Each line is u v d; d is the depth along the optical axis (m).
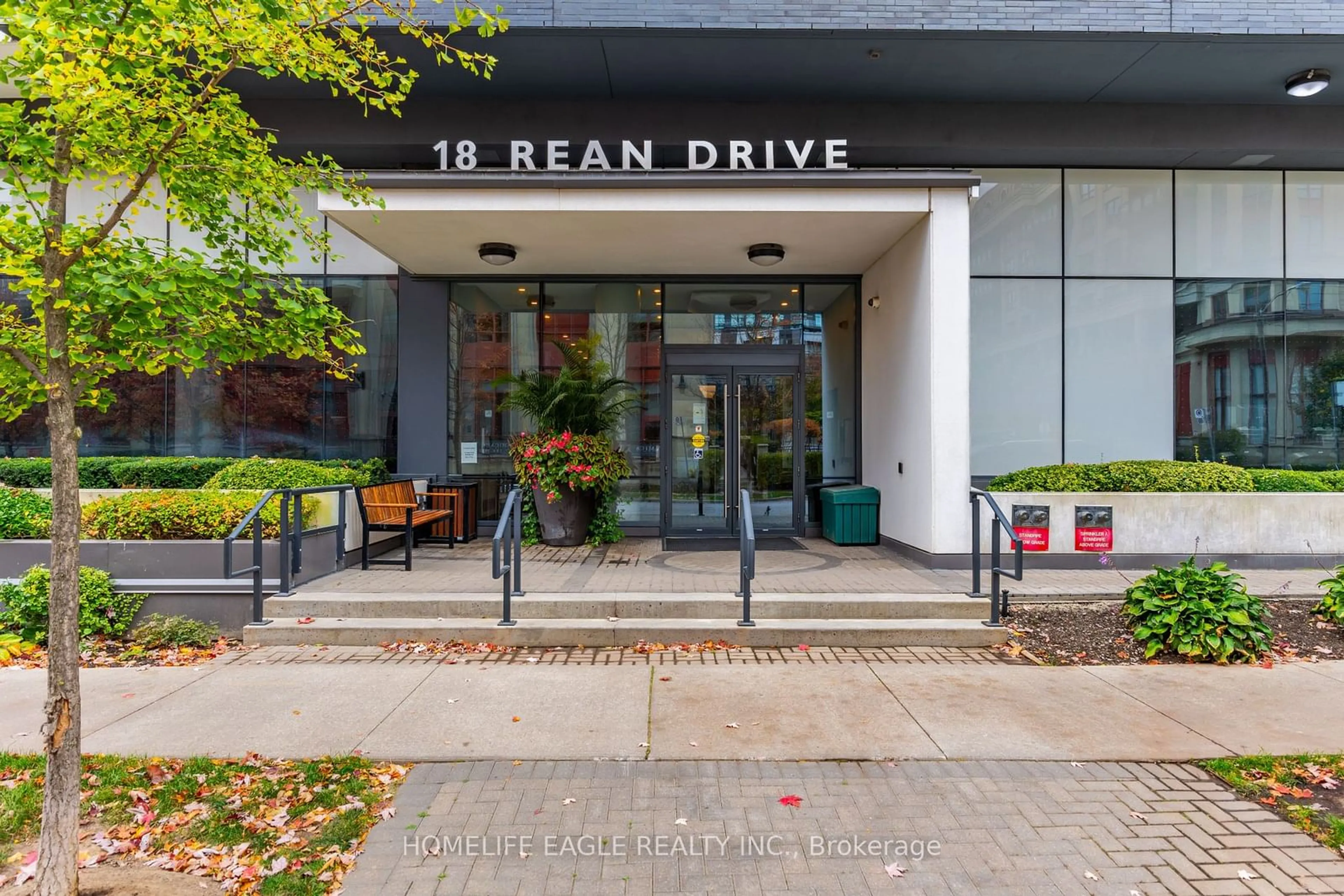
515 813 3.34
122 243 3.21
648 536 10.56
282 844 3.08
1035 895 2.74
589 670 5.39
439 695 4.86
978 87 9.52
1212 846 3.07
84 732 4.25
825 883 2.82
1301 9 8.38
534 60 8.85
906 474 8.82
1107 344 10.45
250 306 3.47
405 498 9.12
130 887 2.78
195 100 3.13
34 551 6.45
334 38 4.42
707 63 8.97
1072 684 5.09
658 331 10.78
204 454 10.89
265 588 6.57
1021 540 6.30
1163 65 8.96
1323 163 10.35
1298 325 10.55
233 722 4.40
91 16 2.74
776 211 7.92
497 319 10.84
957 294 7.96
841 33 8.34
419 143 9.70
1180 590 5.95
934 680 5.18
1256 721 4.41
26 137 2.70
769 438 10.74
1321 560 8.04
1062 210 10.45
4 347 2.77
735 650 5.93
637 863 2.95
